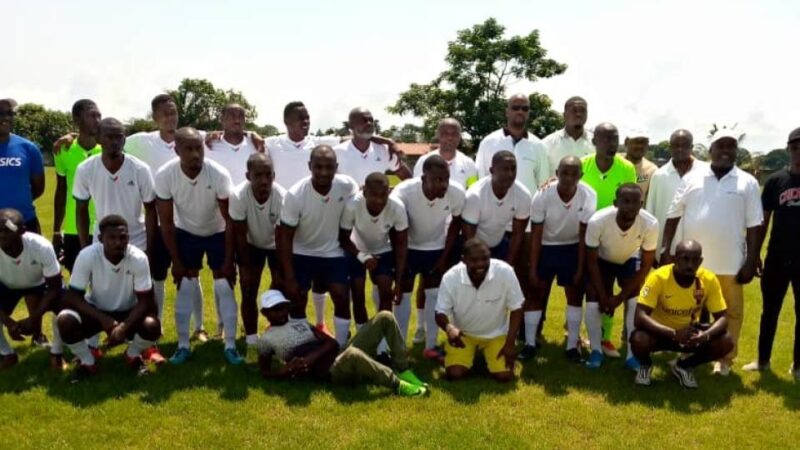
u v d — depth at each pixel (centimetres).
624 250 688
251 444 490
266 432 511
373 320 630
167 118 754
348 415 545
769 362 685
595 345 698
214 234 692
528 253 754
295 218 646
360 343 629
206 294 985
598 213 679
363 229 674
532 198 716
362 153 779
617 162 741
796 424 545
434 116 3944
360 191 675
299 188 648
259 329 802
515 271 755
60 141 754
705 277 624
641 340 619
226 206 670
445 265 719
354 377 604
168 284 1005
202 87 8031
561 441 505
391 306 690
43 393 575
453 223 707
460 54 3838
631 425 539
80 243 685
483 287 621
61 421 521
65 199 771
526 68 3862
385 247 696
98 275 614
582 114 790
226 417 534
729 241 657
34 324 621
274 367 662
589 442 506
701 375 668
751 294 1123
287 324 621
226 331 675
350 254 685
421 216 695
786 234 644
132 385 599
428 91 3962
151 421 524
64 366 646
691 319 634
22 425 512
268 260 712
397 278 687
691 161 738
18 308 870
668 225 695
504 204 695
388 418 540
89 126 743
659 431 528
